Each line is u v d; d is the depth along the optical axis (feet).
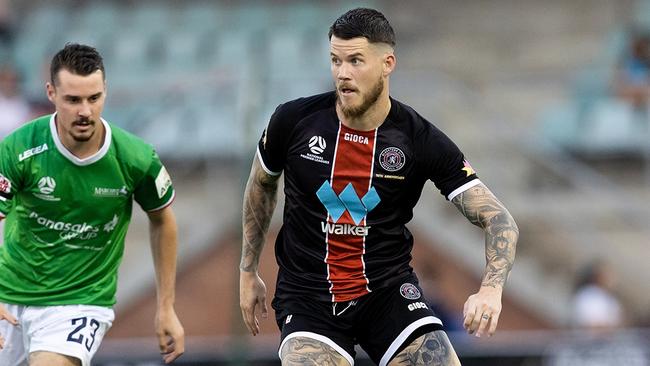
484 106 167.43
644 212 154.81
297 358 59.62
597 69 177.88
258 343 111.75
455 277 141.18
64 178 67.31
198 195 151.74
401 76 168.25
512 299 143.64
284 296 62.18
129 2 203.41
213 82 158.20
